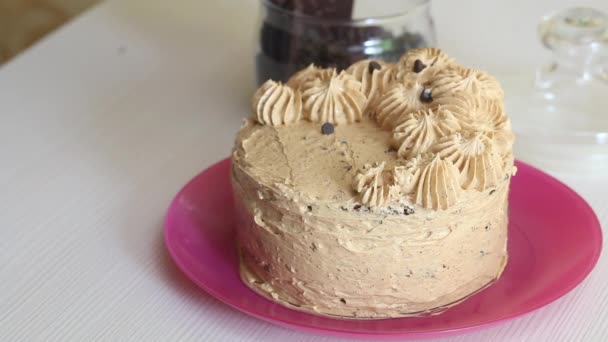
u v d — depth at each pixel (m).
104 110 0.85
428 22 0.78
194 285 0.64
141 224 0.70
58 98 0.87
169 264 0.66
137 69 0.91
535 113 0.78
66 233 0.70
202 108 0.84
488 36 0.91
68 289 0.64
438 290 0.60
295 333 0.60
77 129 0.82
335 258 0.58
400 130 0.60
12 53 1.39
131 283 0.65
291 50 0.76
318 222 0.57
